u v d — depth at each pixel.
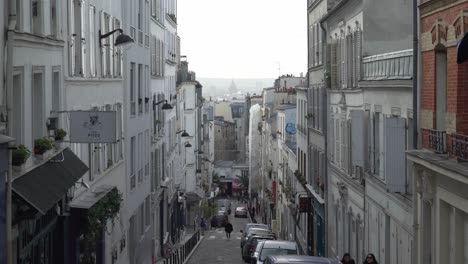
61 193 14.98
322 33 35.47
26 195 13.25
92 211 19.45
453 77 15.33
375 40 24.52
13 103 14.55
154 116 40.44
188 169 67.56
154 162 40.62
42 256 16.95
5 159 12.69
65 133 17.31
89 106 21.98
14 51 14.04
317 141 37.91
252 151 100.44
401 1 23.98
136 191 32.91
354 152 25.36
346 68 28.66
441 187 15.76
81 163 18.14
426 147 17.38
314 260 17.44
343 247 30.22
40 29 16.11
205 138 90.38
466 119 15.07
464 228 15.02
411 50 19.33
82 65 20.83
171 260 34.94
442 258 15.96
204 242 52.66
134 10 32.12
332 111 32.66
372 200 24.08
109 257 25.05
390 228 21.73
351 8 27.30
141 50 34.56
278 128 63.97
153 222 40.28
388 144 19.39
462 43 12.77
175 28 54.03
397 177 19.30
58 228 18.34
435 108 16.80
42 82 16.42
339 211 31.31
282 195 58.59
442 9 16.00
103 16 24.23
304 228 43.75
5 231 12.73
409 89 19.39
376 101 23.22
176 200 54.84
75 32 20.41
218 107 170.50
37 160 15.44
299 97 46.75
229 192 124.69
